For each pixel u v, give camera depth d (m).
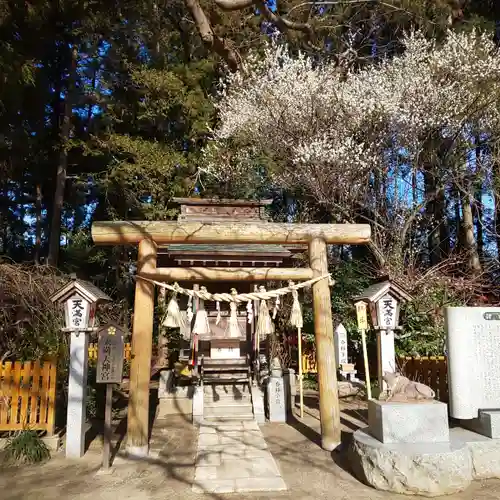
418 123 11.23
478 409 4.96
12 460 4.91
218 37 7.32
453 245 14.95
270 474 4.51
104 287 15.72
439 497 3.93
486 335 5.10
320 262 5.89
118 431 6.39
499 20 13.20
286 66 12.43
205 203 9.27
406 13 12.12
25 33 10.91
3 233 17.42
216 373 7.98
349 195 12.28
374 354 10.32
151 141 14.19
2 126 12.04
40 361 5.78
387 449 4.11
